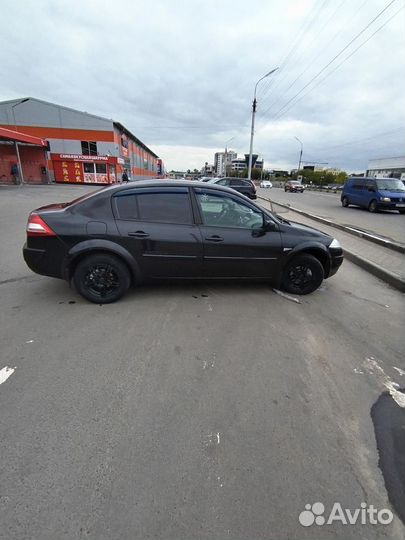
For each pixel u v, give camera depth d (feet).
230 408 7.18
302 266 13.97
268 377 8.36
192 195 12.65
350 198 57.11
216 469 5.66
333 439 6.48
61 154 111.45
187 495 5.18
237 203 13.02
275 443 6.30
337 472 5.76
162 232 12.14
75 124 121.70
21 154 104.73
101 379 7.93
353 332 11.11
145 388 7.68
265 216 13.37
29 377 7.87
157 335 10.15
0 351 8.93
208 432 6.47
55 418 6.63
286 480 5.54
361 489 5.49
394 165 206.59
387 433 6.72
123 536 4.56
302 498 5.27
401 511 5.18
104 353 9.04
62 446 5.96
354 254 21.40
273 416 7.00
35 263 11.73
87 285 12.06
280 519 4.93
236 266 13.11
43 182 109.70
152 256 12.19
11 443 5.97
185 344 9.72
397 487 5.56
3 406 6.89
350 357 9.52
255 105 91.76
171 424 6.63
